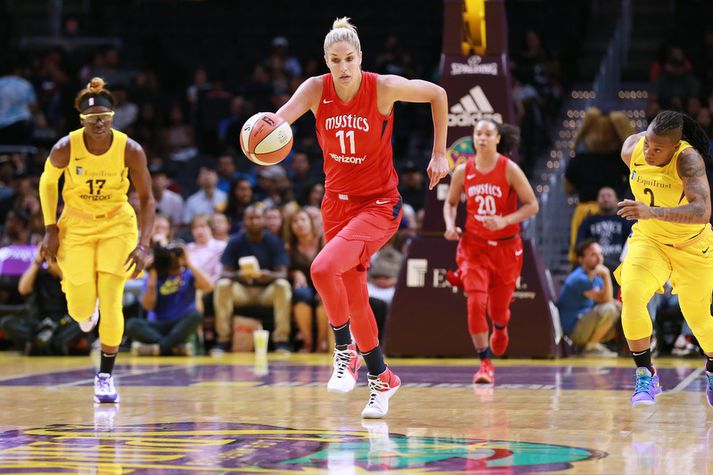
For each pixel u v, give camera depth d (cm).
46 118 2175
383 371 675
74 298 784
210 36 2575
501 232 955
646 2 2439
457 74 1220
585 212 1397
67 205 783
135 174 789
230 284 1373
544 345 1212
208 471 481
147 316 1388
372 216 657
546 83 2045
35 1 2572
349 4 2575
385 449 540
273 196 1655
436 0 2547
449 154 1226
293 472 477
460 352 1230
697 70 2327
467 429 616
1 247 1517
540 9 2516
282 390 856
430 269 1237
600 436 585
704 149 685
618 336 1277
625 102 2136
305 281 1385
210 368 1095
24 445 563
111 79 2253
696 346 1255
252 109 2084
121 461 511
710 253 681
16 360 1269
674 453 525
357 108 645
